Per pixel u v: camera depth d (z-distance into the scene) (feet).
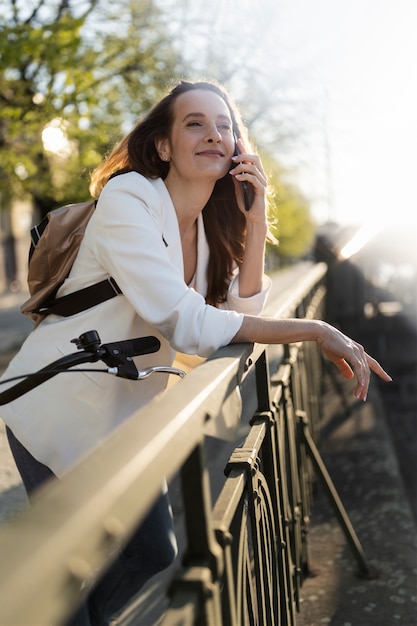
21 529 1.97
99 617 6.25
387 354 37.47
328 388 24.16
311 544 12.52
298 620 9.94
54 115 29.50
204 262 7.18
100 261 5.93
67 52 26.45
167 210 6.26
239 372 5.08
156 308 5.76
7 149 34.45
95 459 2.57
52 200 39.22
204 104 6.60
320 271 22.35
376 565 11.44
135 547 5.98
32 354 6.17
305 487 12.10
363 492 14.83
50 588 1.80
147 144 6.59
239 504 4.82
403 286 38.86
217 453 14.23
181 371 6.06
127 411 6.02
